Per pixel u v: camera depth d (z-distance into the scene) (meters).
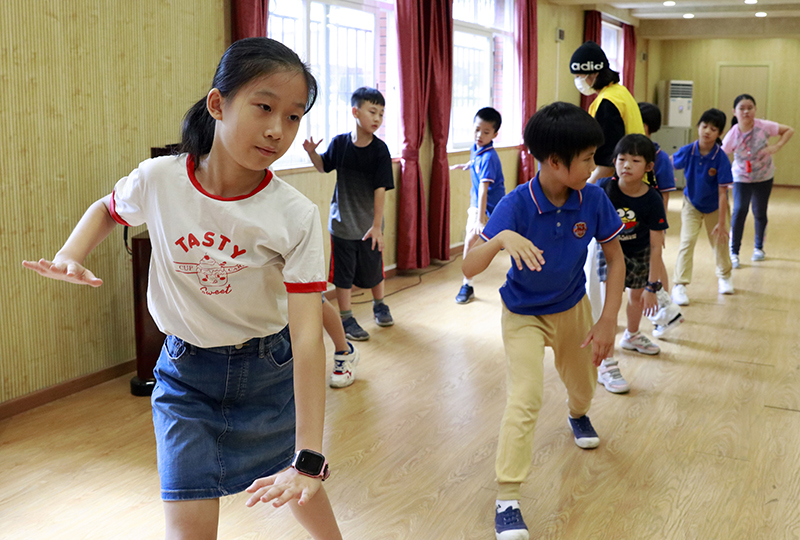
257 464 1.53
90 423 3.00
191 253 1.37
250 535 2.17
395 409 3.14
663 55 13.17
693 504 2.35
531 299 2.28
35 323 3.19
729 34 11.07
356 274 4.16
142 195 1.39
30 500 2.37
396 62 5.75
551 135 2.07
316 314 1.35
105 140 3.43
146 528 2.21
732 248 6.07
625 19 10.54
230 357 1.49
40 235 3.18
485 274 5.93
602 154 3.88
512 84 7.96
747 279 5.63
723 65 12.83
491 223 2.21
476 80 7.27
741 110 5.85
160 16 3.66
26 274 3.14
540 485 2.48
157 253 1.41
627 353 3.90
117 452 2.73
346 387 3.39
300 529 2.21
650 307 3.18
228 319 1.46
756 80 12.68
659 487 2.46
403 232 5.87
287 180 4.63
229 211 1.34
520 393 2.21
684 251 4.91
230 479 1.47
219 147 1.32
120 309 3.61
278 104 1.23
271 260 1.40
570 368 2.51
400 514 2.30
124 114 3.52
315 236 1.37
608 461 2.65
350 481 2.50
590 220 2.22
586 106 9.84
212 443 1.47
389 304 4.95
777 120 12.61
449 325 4.44
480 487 2.48
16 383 3.12
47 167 3.18
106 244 3.49
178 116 3.84
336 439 2.83
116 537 2.16
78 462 2.65
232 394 1.51
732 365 3.70
